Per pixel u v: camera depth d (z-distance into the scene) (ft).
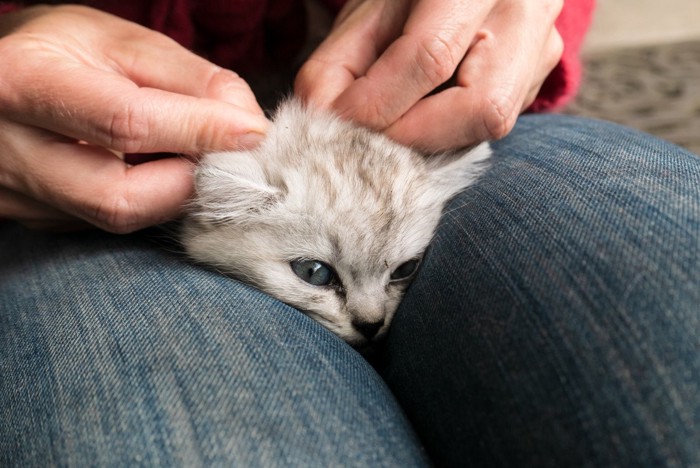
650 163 0.60
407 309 0.63
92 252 0.69
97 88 0.62
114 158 0.67
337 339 0.61
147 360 0.55
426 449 0.55
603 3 2.02
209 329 0.57
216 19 0.88
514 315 0.53
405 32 0.69
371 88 0.71
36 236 0.77
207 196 0.69
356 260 0.72
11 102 0.63
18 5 0.83
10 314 0.62
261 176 0.73
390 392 0.58
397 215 0.73
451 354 0.55
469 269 0.58
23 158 0.66
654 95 1.31
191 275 0.64
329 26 1.04
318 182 0.73
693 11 1.88
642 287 0.49
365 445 0.51
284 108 0.80
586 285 0.51
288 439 0.50
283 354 0.56
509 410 0.50
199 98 0.66
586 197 0.58
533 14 0.72
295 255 0.73
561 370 0.49
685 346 0.47
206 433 0.50
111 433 0.51
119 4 0.85
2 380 0.56
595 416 0.47
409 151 0.77
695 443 0.44
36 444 0.52
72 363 0.56
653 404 0.46
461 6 0.68
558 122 0.77
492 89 0.69
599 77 1.44
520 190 0.62
